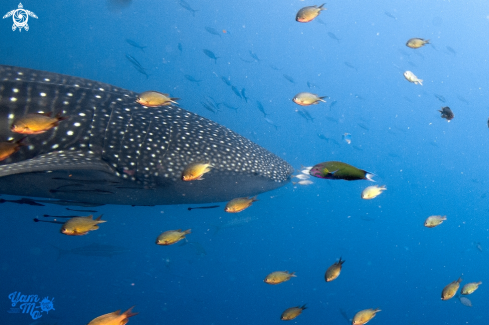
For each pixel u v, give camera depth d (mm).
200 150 5113
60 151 4277
